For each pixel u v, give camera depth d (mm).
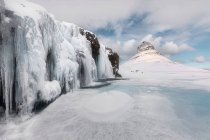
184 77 29812
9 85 7422
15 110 7586
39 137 6102
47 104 9102
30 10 9070
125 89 14812
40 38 8906
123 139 5945
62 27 15266
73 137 6098
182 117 8023
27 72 7965
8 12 7676
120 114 8109
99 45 21594
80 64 15375
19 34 7805
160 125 7027
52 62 10680
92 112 8250
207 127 6953
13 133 6312
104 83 18375
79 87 14164
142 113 8289
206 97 12195
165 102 10461
